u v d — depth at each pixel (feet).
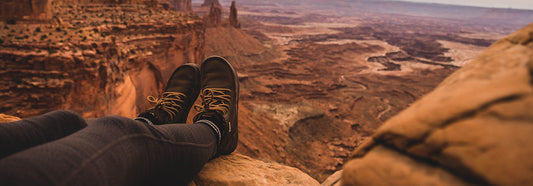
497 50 1.84
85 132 2.96
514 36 1.86
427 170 1.59
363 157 2.04
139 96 68.44
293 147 152.97
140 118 5.49
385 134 1.87
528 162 1.14
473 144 1.35
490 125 1.31
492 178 1.23
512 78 1.42
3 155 2.89
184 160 4.06
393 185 1.67
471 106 1.44
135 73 65.92
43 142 3.31
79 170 2.53
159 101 6.16
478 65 1.80
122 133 3.19
